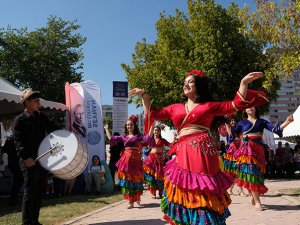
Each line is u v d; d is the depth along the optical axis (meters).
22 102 5.52
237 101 3.59
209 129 3.89
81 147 5.38
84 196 10.31
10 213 7.44
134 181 7.74
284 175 17.27
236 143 8.43
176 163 3.85
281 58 12.29
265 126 6.89
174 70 21.31
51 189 10.14
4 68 24.36
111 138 8.04
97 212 7.24
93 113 11.36
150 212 7.07
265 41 14.00
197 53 20.67
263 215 6.16
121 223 6.00
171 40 22.39
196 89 3.88
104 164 11.07
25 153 5.29
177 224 3.72
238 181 6.88
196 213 3.60
